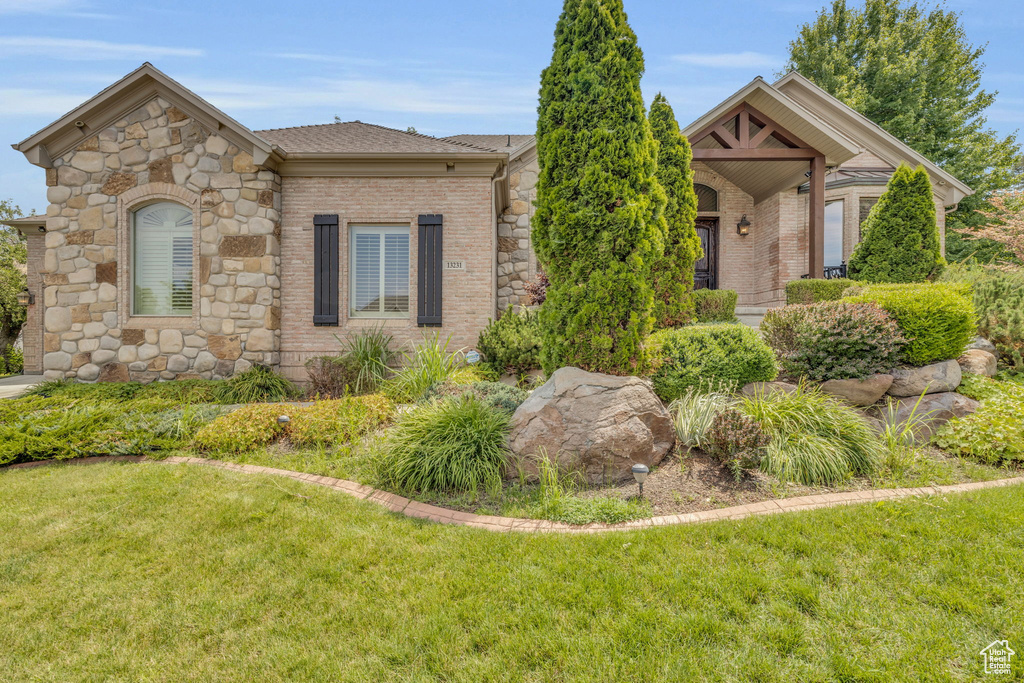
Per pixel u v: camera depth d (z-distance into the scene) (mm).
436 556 3242
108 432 5730
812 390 5887
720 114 11641
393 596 2801
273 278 9188
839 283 10523
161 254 9352
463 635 2445
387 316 9758
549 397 4957
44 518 3889
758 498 4117
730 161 12289
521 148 11875
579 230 5488
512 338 8141
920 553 3076
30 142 8867
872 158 14336
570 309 5582
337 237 9484
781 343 6789
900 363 6270
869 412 5922
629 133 5449
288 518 3867
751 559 3068
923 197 10758
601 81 5531
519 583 2883
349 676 2197
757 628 2438
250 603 2777
